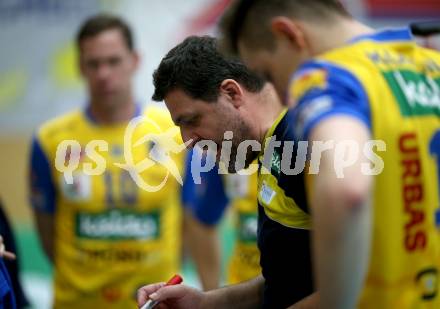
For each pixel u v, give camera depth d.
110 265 9.96
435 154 4.80
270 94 5.57
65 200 10.02
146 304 6.12
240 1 4.89
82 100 19.41
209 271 10.75
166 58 5.55
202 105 5.43
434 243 4.82
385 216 4.60
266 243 5.53
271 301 5.64
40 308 14.63
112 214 9.94
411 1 18.91
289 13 4.75
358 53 4.72
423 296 4.80
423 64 4.99
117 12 19.06
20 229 18.77
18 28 19.61
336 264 4.05
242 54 5.00
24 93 19.73
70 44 19.39
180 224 10.67
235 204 10.05
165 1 18.88
